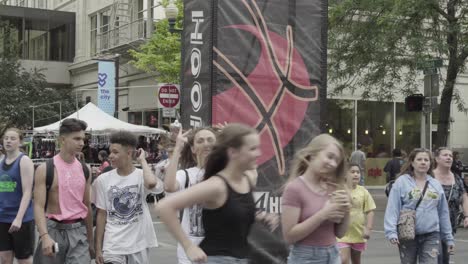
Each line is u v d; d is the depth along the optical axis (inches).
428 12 657.6
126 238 232.7
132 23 1184.2
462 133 1106.7
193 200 153.9
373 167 1047.0
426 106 607.5
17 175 282.5
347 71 753.6
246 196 160.6
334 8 737.0
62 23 1504.7
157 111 1149.1
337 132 1024.9
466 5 684.1
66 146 237.3
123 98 1259.2
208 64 284.7
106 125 868.6
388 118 1063.0
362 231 310.3
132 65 1162.6
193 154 225.3
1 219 284.0
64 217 234.1
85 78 1446.9
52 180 233.1
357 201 308.7
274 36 295.1
